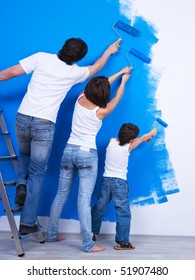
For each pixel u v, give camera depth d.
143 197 2.83
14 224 2.34
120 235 2.56
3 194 2.35
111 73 2.76
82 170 2.47
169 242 2.75
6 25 2.71
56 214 2.59
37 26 2.71
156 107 2.79
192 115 2.81
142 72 2.77
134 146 2.62
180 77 2.79
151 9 2.75
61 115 2.78
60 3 2.71
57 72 2.38
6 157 2.54
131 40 2.75
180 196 2.82
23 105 2.42
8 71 2.37
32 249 2.48
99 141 2.80
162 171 2.83
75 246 2.58
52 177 2.81
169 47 2.77
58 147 2.80
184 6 2.76
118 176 2.57
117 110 2.79
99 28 2.73
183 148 2.82
